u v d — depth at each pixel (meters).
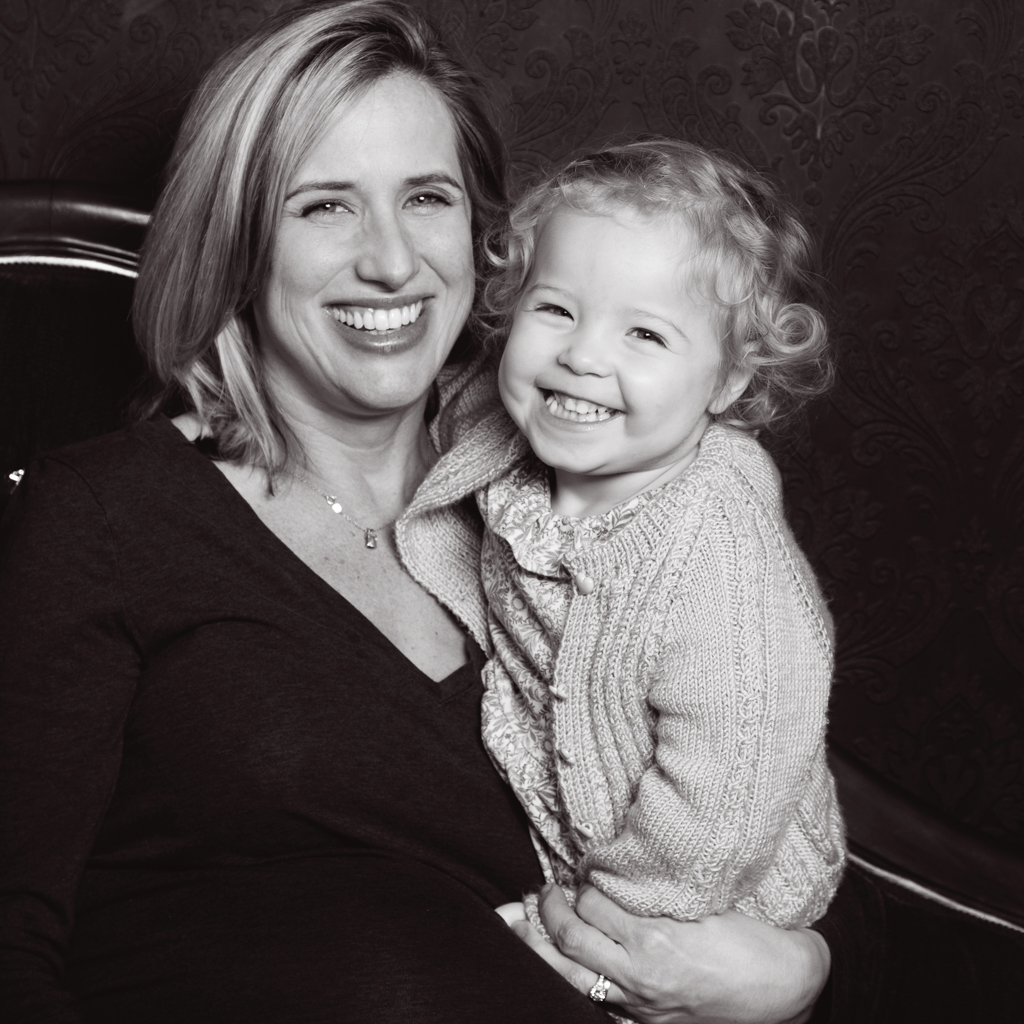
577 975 1.08
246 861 1.08
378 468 1.32
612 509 1.11
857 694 2.01
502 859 1.15
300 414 1.26
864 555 1.97
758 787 1.01
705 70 1.86
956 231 1.91
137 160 1.78
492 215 1.33
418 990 0.99
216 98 1.16
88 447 1.18
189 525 1.13
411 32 1.19
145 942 1.03
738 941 1.05
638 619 1.04
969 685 2.02
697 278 1.04
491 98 1.31
